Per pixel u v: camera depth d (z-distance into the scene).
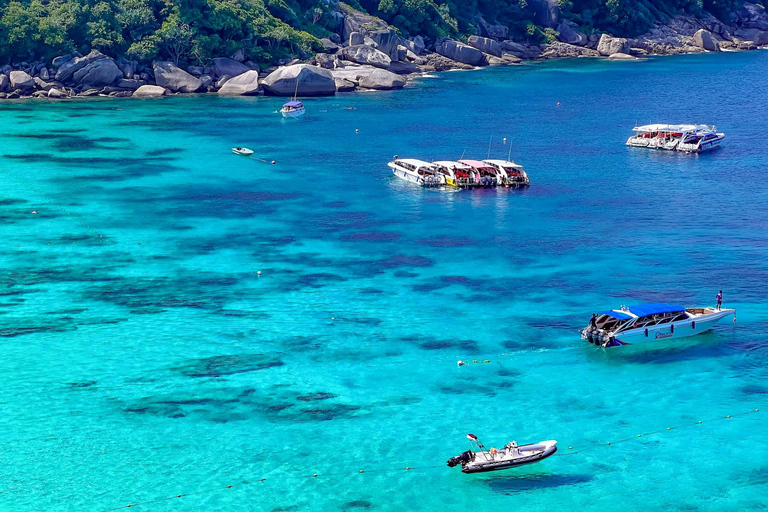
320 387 64.44
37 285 83.62
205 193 118.12
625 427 59.62
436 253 94.00
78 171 128.50
